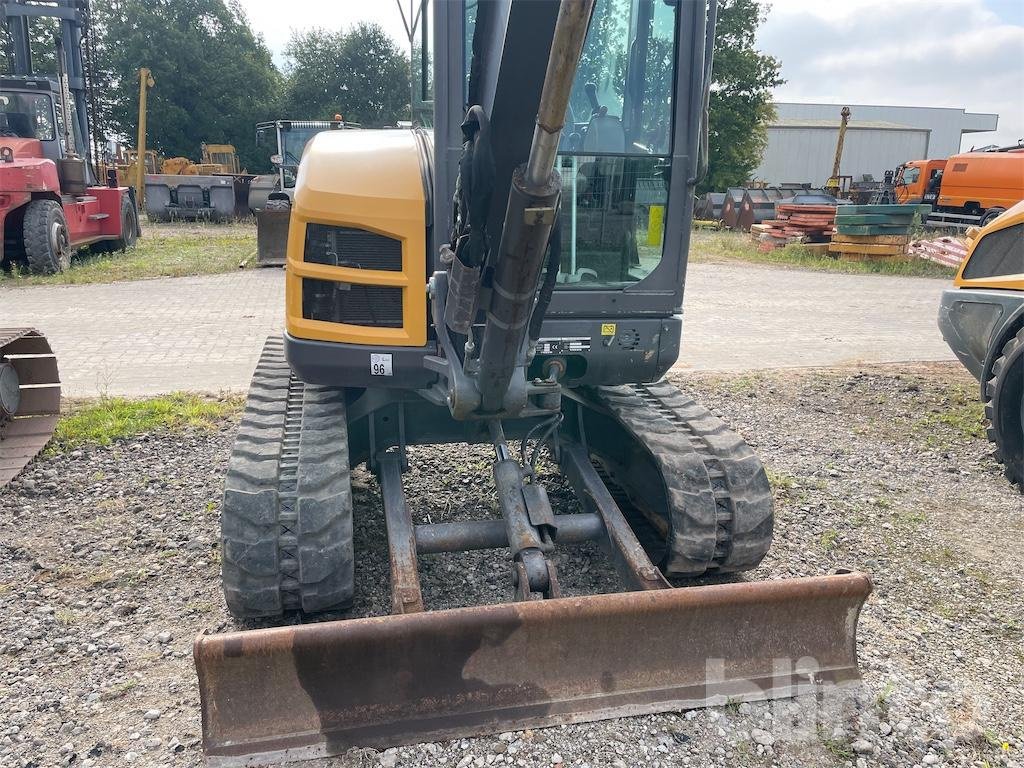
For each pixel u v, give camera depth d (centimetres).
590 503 371
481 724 267
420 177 338
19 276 1205
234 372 728
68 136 1330
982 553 436
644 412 394
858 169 4800
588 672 277
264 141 2089
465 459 550
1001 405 526
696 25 329
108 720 287
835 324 1090
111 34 4197
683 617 280
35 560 398
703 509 339
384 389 380
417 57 414
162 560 401
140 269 1327
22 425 551
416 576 305
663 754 268
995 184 2238
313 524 307
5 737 277
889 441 619
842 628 300
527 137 262
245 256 1534
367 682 260
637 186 342
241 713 253
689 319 1105
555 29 226
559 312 342
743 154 3669
